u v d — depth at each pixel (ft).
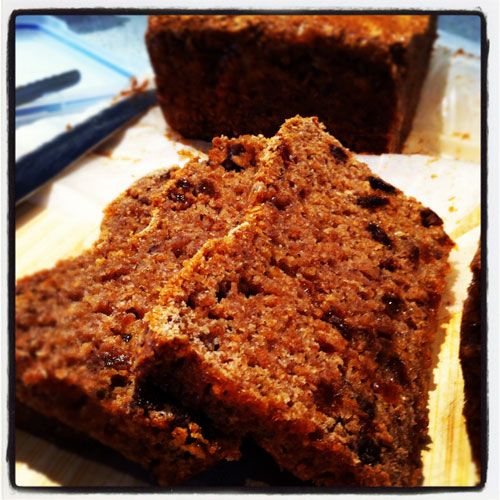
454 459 0.69
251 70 0.98
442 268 0.78
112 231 0.77
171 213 0.77
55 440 0.68
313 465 0.64
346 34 0.95
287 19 0.96
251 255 0.69
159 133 0.98
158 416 0.62
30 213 0.81
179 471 0.66
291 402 0.63
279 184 0.75
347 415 0.64
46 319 0.67
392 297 0.73
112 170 0.90
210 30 0.97
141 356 0.61
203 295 0.65
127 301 0.69
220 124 1.00
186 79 0.99
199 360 0.60
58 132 0.89
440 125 1.05
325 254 0.73
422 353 0.72
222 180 0.79
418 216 0.81
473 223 0.85
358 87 0.97
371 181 0.82
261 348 0.65
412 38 0.97
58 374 0.64
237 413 0.62
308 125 0.83
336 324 0.69
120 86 0.99
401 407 0.67
